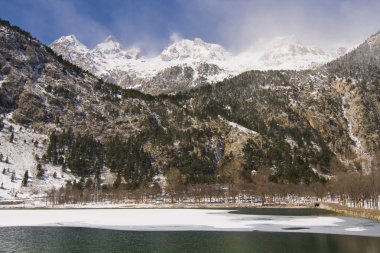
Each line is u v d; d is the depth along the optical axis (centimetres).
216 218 11544
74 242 7162
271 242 6969
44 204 19188
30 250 6438
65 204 19475
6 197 19675
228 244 6838
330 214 13062
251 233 8138
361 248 6294
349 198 17650
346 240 7069
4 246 6769
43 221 10769
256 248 6419
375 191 15312
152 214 13388
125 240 7400
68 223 10231
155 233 8300
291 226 9275
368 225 9350
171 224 9931
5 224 10019
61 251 6350
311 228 8844
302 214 13088
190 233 8262
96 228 9188
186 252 6188
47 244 6969
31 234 8212
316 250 6169
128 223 10219
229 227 9206
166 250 6381
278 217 11806
